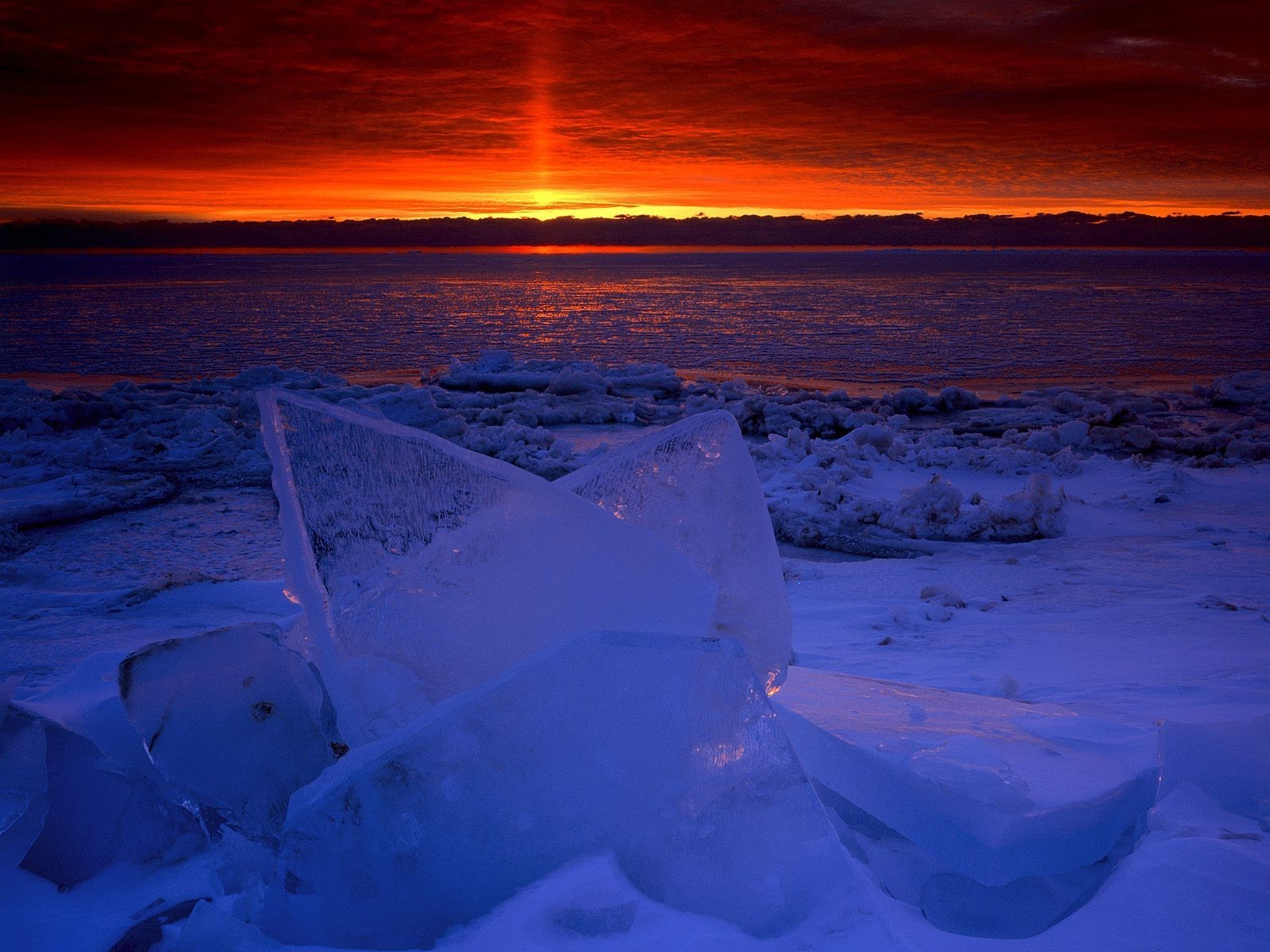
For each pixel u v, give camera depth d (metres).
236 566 6.52
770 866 1.38
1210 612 4.84
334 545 1.86
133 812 1.73
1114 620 4.69
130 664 1.70
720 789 1.43
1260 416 14.91
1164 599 5.23
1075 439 12.21
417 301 54.81
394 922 1.37
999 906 1.53
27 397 15.41
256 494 9.16
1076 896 1.57
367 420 1.91
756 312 44.59
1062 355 25.48
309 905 1.38
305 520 1.88
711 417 2.15
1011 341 29.41
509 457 11.05
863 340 29.91
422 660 1.72
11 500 8.46
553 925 1.26
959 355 25.44
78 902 1.58
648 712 1.45
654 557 1.73
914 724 2.11
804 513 7.98
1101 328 34.50
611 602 1.72
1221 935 1.30
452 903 1.39
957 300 55.06
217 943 1.36
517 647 1.71
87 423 13.82
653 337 31.23
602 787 1.43
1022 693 3.29
